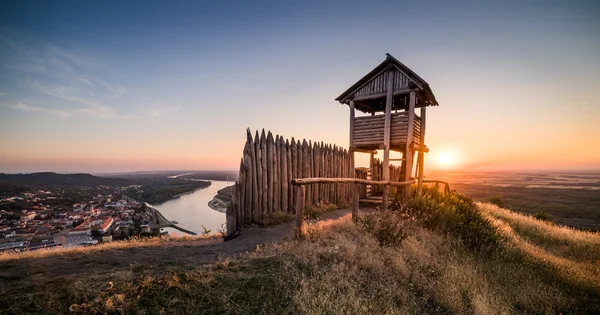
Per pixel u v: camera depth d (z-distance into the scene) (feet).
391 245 19.24
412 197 32.45
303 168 33.40
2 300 8.92
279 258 14.82
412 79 34.37
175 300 10.20
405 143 34.96
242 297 11.09
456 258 19.44
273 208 28.50
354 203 23.67
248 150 25.34
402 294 13.67
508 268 20.18
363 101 41.57
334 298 12.00
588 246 32.48
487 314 13.30
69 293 9.70
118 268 12.67
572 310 15.97
